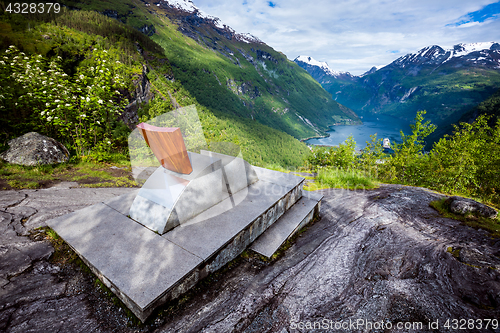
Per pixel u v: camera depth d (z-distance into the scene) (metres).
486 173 14.55
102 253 2.48
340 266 3.18
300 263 3.22
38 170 6.23
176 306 2.32
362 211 5.38
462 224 4.77
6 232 3.20
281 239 3.60
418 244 3.84
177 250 2.57
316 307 2.43
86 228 2.93
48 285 2.46
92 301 2.34
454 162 15.24
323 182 8.33
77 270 2.71
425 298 2.57
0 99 7.89
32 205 4.07
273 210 3.88
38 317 2.09
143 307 1.90
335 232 4.27
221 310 2.33
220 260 2.86
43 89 8.28
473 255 3.46
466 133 18.45
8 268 2.58
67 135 8.56
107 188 5.46
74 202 4.38
